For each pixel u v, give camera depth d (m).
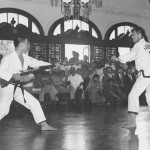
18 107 9.25
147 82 5.19
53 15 13.28
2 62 4.70
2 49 11.95
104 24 14.53
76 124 5.82
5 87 4.68
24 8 12.62
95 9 14.27
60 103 10.63
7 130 5.20
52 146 3.82
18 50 4.85
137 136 4.45
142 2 15.52
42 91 10.02
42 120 5.04
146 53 5.21
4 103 4.71
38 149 3.66
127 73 11.76
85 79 11.30
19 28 12.31
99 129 5.18
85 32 13.86
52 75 10.66
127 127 5.34
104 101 10.93
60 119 6.65
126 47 14.98
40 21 13.00
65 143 4.00
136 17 15.35
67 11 10.81
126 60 5.27
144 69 5.20
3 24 12.04
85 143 3.98
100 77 11.95
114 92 11.02
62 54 13.47
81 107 9.80
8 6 12.26
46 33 13.14
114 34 14.85
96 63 12.30
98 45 14.26
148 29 15.69
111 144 3.90
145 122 5.96
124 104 10.86
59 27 13.54
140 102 11.12
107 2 14.58
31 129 5.29
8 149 3.68
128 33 14.95
